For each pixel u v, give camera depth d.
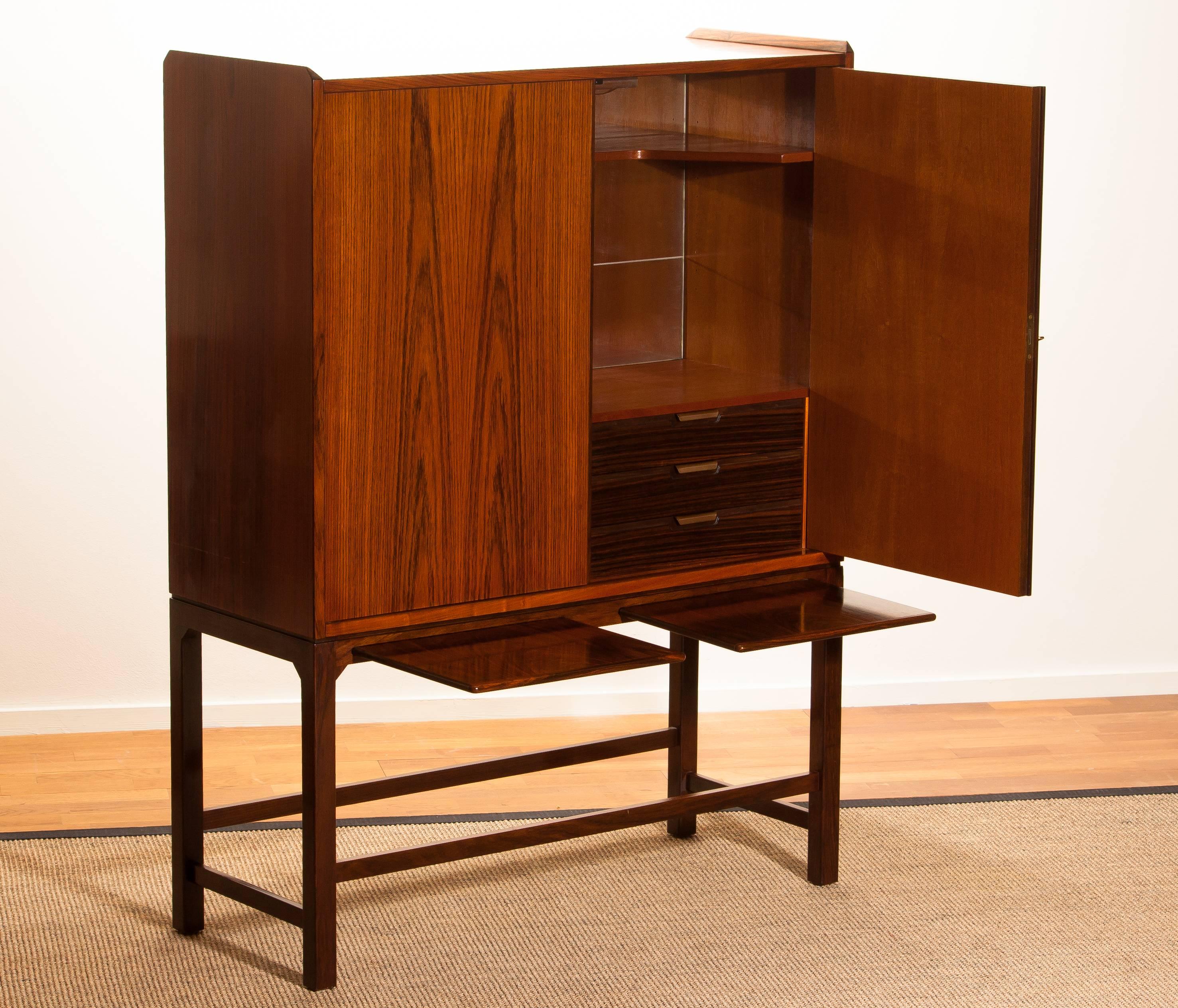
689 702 3.87
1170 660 5.25
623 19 4.62
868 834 3.97
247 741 4.60
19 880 3.59
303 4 4.43
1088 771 4.49
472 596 3.20
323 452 2.91
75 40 4.31
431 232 2.98
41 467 4.48
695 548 3.53
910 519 3.45
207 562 3.20
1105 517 5.12
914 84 3.27
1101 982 3.21
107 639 4.61
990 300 3.21
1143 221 4.96
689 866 3.76
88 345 4.45
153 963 3.22
